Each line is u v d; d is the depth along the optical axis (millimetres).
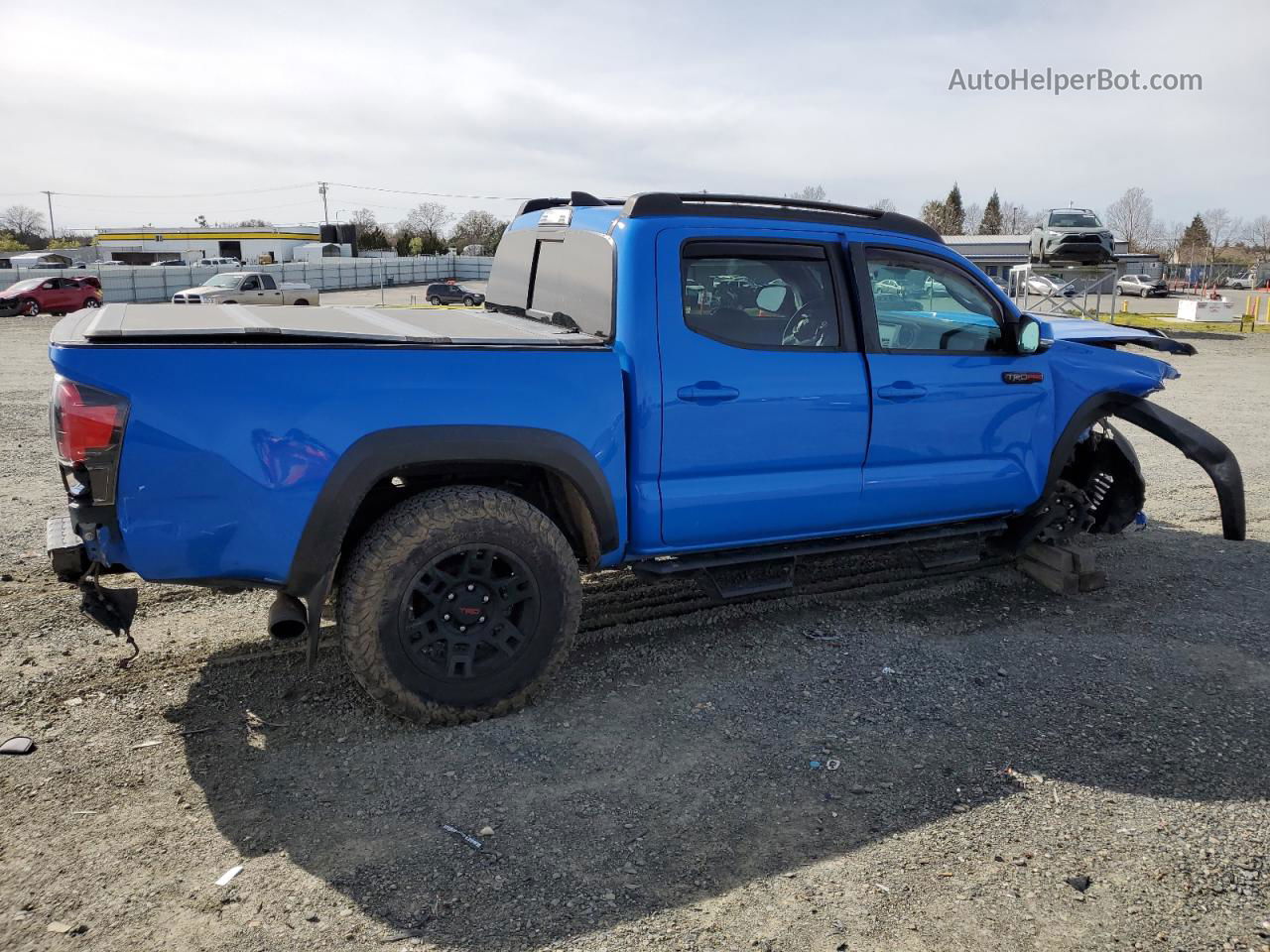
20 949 2344
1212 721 3732
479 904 2572
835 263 4258
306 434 3170
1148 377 5059
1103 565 5734
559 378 3570
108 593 3232
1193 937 2484
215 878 2654
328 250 77750
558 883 2670
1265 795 3186
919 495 4531
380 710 3658
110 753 3311
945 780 3254
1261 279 70562
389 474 3475
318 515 3205
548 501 4004
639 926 2496
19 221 119750
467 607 3498
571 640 3695
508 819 2975
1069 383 4965
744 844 2869
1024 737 3574
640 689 3930
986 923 2527
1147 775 3305
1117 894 2656
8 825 2867
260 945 2395
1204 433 5047
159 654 4148
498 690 3584
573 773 3258
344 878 2668
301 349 3162
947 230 86875
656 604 4895
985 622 4777
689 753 3414
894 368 4363
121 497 2998
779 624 4684
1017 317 4785
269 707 3672
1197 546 6156
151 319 3482
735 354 3977
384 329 3678
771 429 4078
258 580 3232
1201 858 2828
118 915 2484
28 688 3779
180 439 3020
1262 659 4359
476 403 3414
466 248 80125
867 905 2594
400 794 3096
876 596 5109
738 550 4328
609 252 3891
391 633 3361
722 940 2447
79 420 2924
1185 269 78000
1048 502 5059
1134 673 4176
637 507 3871
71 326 3275
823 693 3924
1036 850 2859
